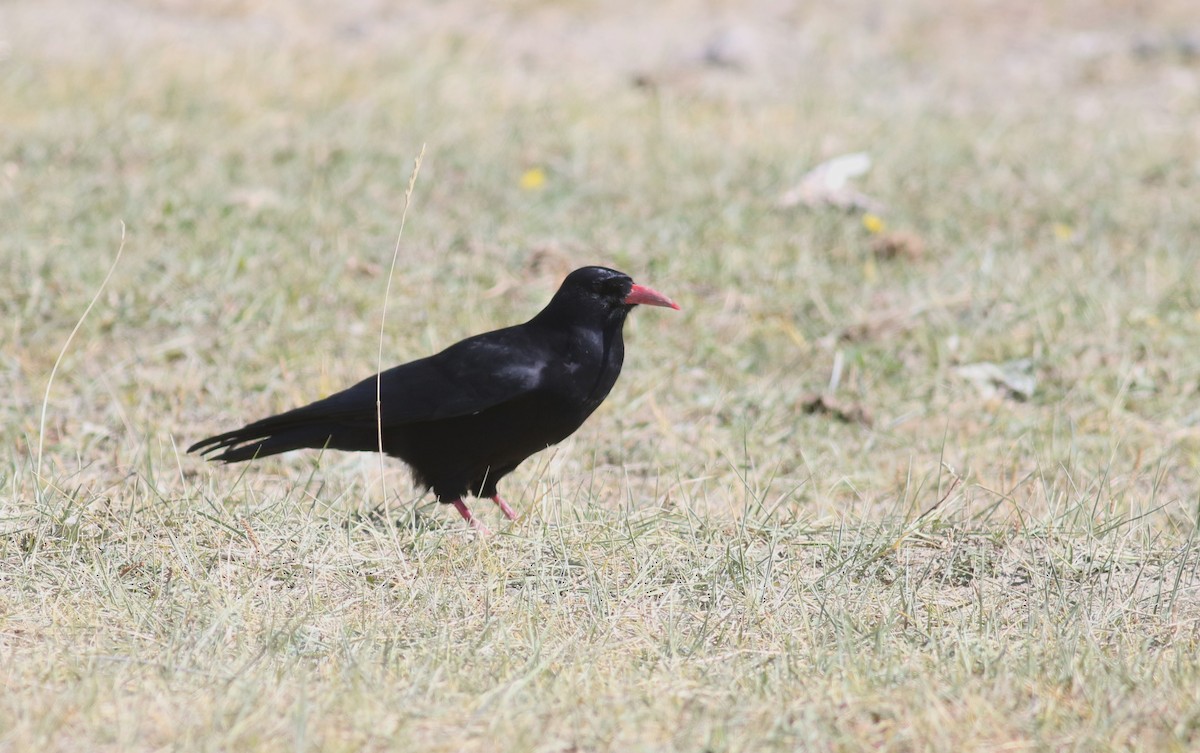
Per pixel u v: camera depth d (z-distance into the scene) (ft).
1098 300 45.44
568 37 80.64
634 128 63.00
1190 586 27.71
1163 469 35.70
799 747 20.90
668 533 29.45
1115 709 21.93
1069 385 41.19
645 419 38.52
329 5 82.43
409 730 20.98
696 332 43.65
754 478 34.65
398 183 54.24
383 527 29.84
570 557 28.35
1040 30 85.15
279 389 38.88
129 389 38.65
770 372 41.78
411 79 67.51
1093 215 54.08
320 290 44.39
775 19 85.71
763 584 26.91
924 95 73.10
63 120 58.39
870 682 22.95
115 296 42.91
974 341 43.24
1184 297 46.26
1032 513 31.71
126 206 49.44
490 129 61.52
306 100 63.57
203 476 33.65
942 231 52.16
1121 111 70.33
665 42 80.59
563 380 30.45
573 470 35.45
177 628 24.48
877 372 41.57
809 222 52.34
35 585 26.13
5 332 40.75
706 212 52.85
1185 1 89.97
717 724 21.40
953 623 25.80
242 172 54.24
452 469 30.99
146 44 70.23
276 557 27.89
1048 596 26.86
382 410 30.01
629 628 25.58
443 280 46.34
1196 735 21.26
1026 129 65.77
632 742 20.86
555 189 54.49
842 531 29.48
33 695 21.49
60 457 34.55
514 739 20.79
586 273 30.66
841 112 67.46
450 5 84.48
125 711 21.06
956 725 21.45
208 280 44.34
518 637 24.89
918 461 36.40
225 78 65.46
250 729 20.59
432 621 25.40
